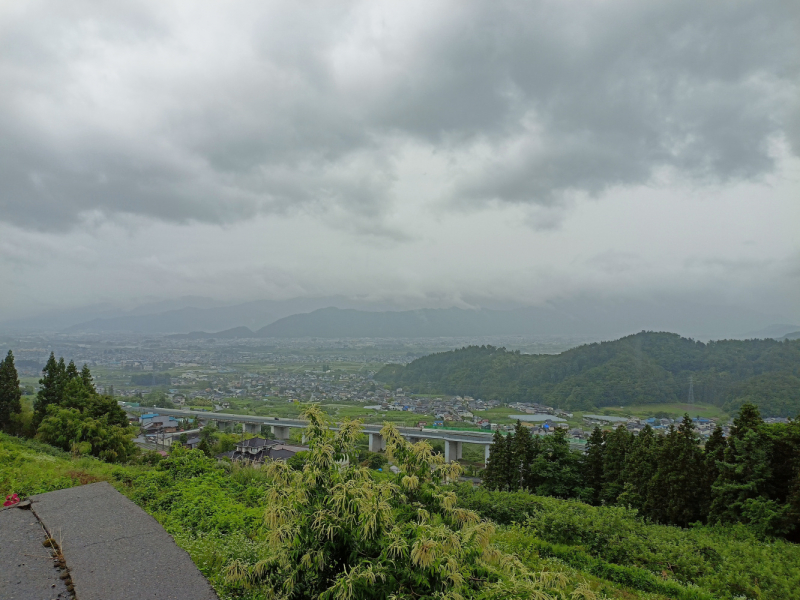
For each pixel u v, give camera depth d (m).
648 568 10.16
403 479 5.01
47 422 23.09
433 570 3.85
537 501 13.38
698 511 16.56
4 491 8.28
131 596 3.12
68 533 3.99
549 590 4.41
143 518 4.41
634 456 19.31
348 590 3.69
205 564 5.38
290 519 4.35
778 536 13.47
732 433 16.16
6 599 2.96
